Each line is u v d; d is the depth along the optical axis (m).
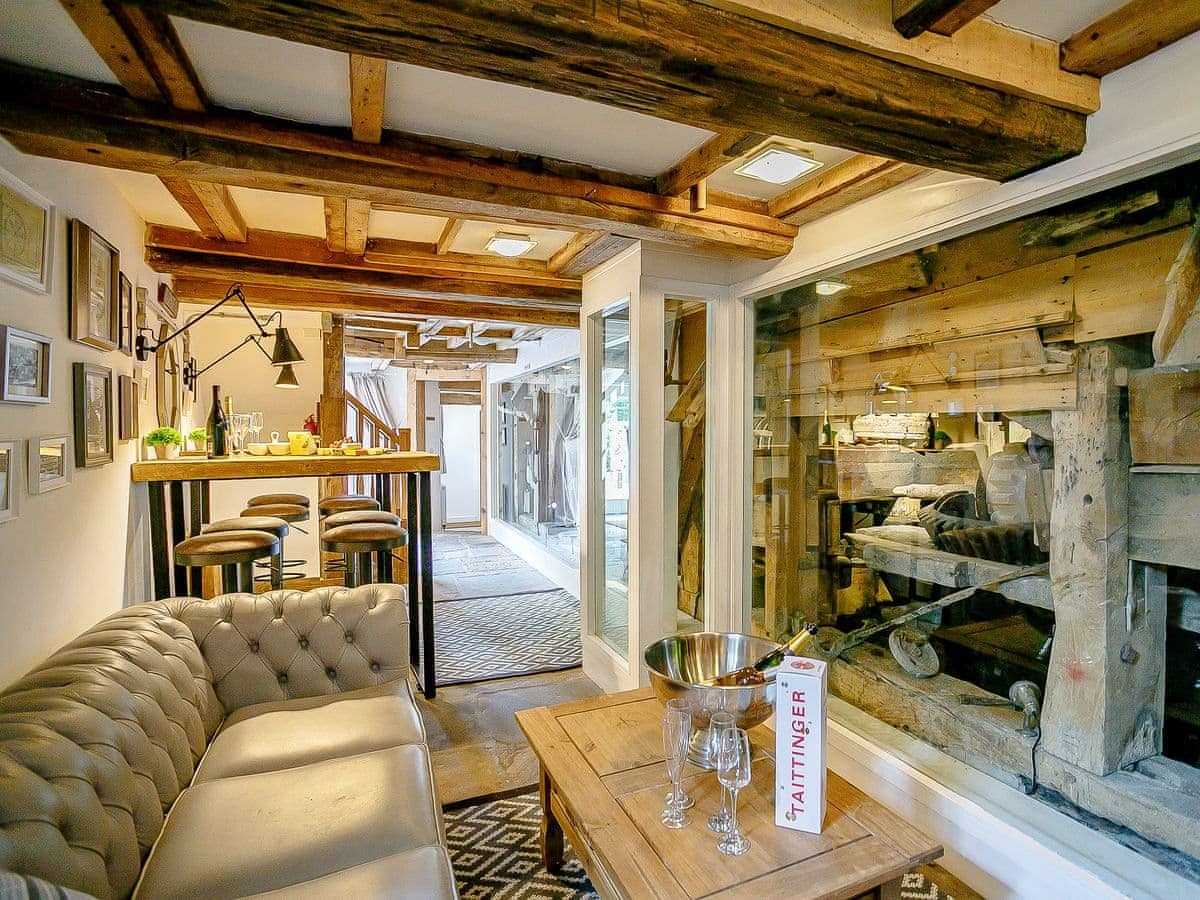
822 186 2.41
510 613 5.00
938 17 1.35
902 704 2.54
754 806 1.53
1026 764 2.07
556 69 1.28
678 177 2.31
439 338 7.30
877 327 2.66
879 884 1.32
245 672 2.16
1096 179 1.69
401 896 1.27
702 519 3.27
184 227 3.08
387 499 5.29
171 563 3.44
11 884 0.85
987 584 2.26
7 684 1.58
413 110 1.89
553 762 1.72
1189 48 1.47
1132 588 1.85
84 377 2.12
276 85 1.72
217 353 5.48
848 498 2.86
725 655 2.08
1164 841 1.70
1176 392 1.71
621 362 3.30
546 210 2.28
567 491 5.98
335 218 2.69
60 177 1.98
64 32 1.49
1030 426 2.10
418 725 2.08
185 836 1.44
